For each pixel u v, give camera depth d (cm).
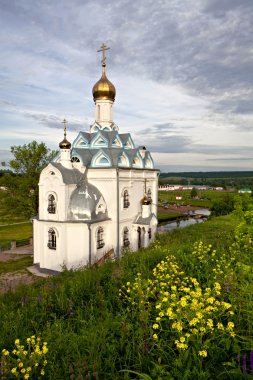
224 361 486
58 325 662
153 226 2761
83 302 819
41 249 2439
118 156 2597
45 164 3978
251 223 1096
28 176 3850
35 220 2550
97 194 2438
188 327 547
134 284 760
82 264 2305
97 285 891
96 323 663
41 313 763
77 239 2320
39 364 536
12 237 3975
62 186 2300
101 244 2428
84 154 2655
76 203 2333
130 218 2731
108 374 496
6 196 3925
